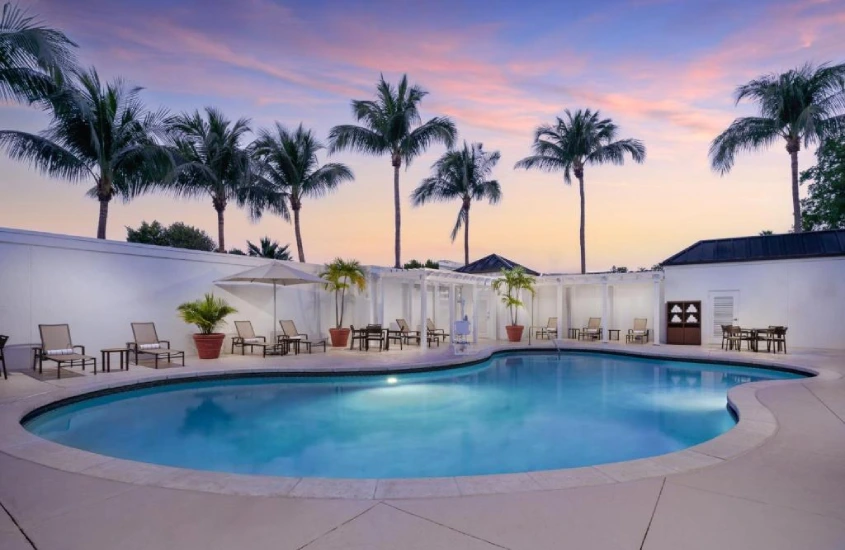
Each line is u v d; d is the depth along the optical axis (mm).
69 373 9820
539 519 3201
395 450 6379
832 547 2832
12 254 10047
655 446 6594
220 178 20766
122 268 11844
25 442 4910
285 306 15734
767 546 2842
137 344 10930
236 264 14406
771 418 6062
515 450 6398
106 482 3834
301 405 8852
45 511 3303
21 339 10148
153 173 15367
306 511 3320
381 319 16578
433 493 3635
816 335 16219
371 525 3111
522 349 17172
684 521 3174
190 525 3102
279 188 24016
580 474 4055
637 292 20594
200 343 12422
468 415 8289
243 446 6496
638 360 15680
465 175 27391
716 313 17906
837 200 23750
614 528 3070
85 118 13695
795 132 19766
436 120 22500
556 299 22172
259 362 11984
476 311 18734
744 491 3693
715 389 10766
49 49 9609
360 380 11227
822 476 4027
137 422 7594
